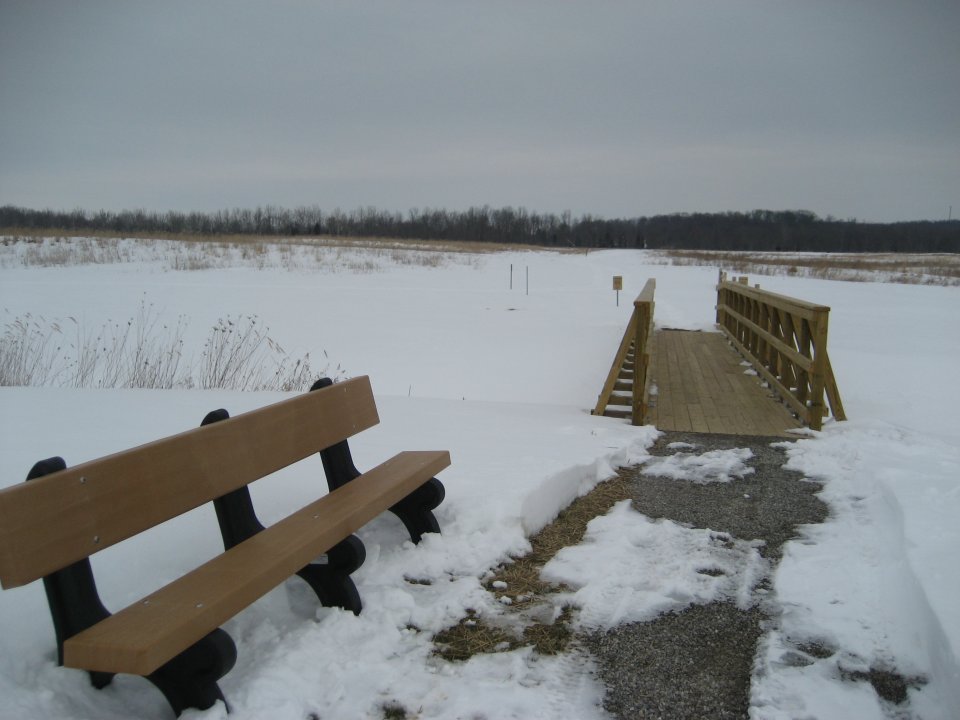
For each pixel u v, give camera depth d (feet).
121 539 7.47
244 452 9.43
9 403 20.61
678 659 9.04
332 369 37.96
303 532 9.18
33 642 7.99
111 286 78.54
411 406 23.86
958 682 7.59
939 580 9.68
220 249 128.77
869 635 9.44
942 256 251.19
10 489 6.44
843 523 13.58
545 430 20.54
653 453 19.11
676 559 12.01
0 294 68.90
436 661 8.95
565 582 11.21
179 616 7.06
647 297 25.22
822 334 21.16
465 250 192.65
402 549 11.75
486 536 12.19
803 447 19.33
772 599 10.59
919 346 43.78
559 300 78.54
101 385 28.30
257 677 8.06
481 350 44.78
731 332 43.39
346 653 8.91
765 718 7.77
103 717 7.37
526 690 8.32
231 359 31.68
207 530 11.16
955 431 22.38
